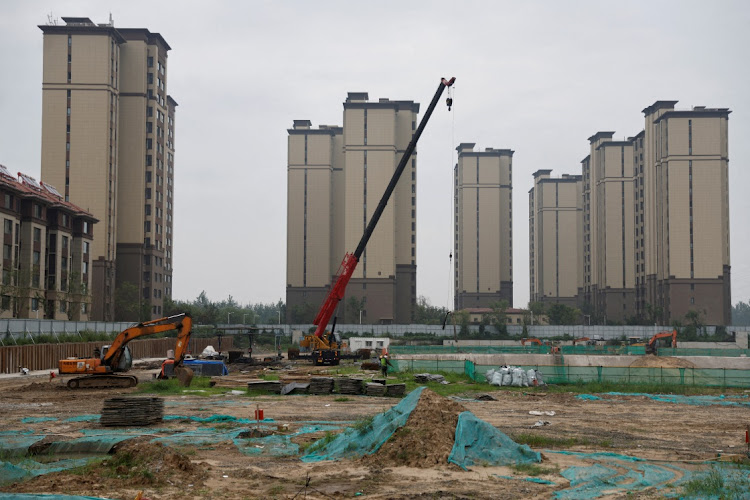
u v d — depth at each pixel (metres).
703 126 171.38
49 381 47.78
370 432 21.16
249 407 34.66
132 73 137.12
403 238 171.88
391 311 164.38
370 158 169.25
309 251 187.12
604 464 20.28
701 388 46.75
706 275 168.25
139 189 136.38
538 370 50.75
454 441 19.94
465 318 166.12
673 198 170.88
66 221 104.19
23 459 20.20
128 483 16.64
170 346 98.62
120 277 135.25
